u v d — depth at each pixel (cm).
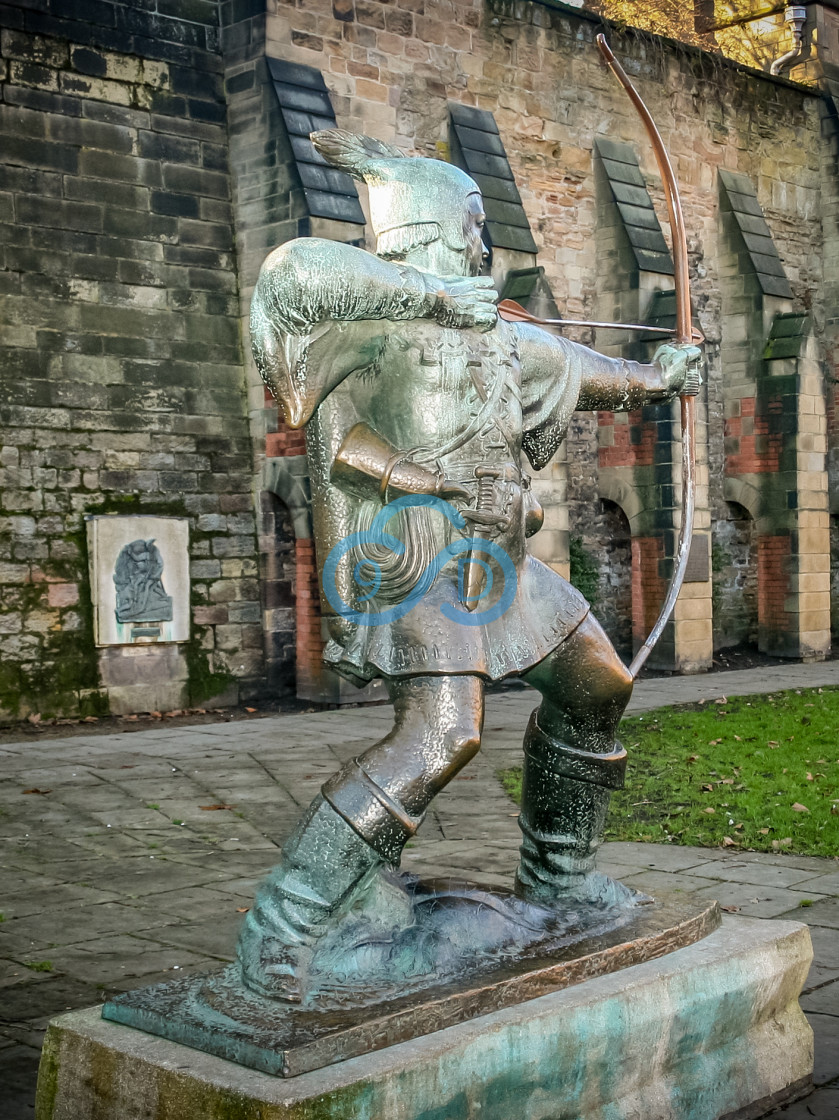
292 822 795
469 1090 263
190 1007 271
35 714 1270
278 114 1405
